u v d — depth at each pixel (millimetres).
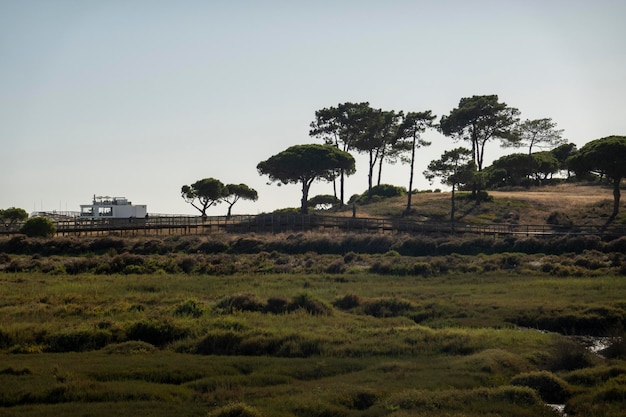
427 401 30797
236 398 31906
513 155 183625
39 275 84688
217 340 44688
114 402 31234
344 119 169000
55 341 44781
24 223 124688
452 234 112000
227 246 108875
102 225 128750
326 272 85062
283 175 153750
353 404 31516
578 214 135125
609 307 55312
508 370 37719
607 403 30953
